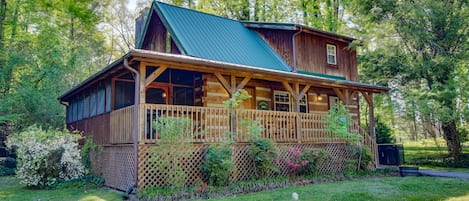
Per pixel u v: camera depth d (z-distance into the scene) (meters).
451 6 14.93
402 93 17.08
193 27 13.29
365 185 8.92
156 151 7.95
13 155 15.75
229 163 8.41
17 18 18.52
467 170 13.05
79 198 7.81
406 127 19.17
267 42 15.36
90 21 19.12
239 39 14.31
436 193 7.81
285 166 10.29
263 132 10.30
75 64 18.00
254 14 24.41
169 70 12.11
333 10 23.02
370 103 13.91
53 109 15.92
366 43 16.64
